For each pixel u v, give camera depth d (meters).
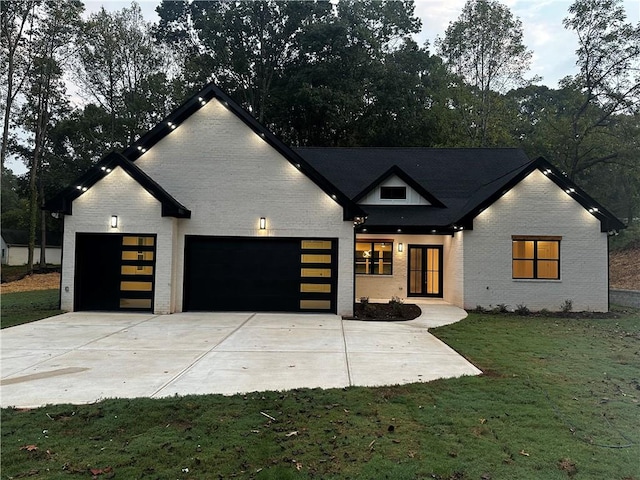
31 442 4.06
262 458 3.79
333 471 3.59
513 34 31.03
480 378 6.21
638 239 26.00
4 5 26.12
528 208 13.97
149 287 12.47
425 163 18.11
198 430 4.35
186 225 12.80
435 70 33.78
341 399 5.26
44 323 10.59
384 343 8.69
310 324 10.92
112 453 3.85
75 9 28.27
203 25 33.72
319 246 13.02
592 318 12.59
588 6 24.53
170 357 7.35
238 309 12.88
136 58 34.91
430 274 16.53
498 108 32.16
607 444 4.11
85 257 12.55
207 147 12.96
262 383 5.91
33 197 29.81
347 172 17.44
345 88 30.25
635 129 24.23
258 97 34.47
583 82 25.86
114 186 12.27
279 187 12.87
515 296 13.88
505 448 4.00
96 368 6.62
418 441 4.15
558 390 5.69
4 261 45.03
